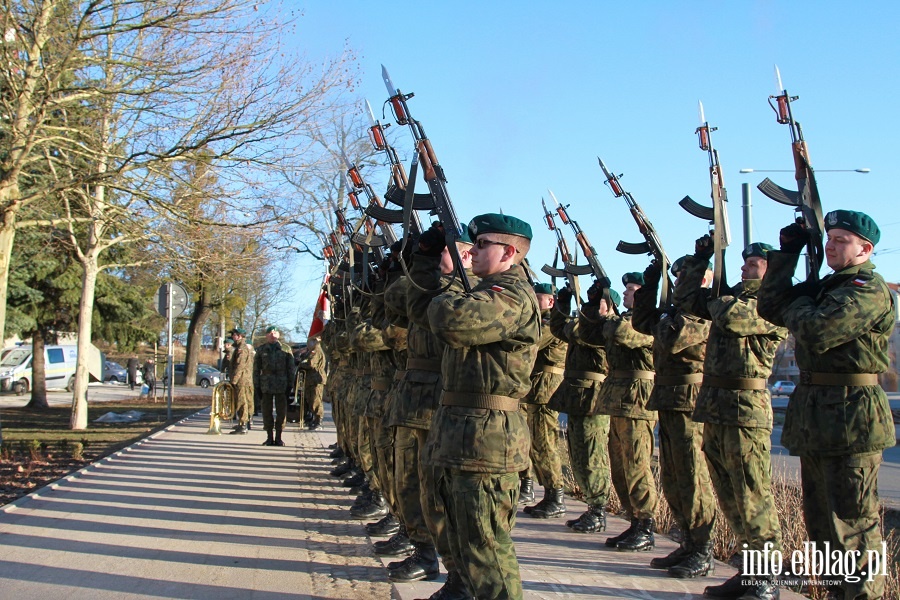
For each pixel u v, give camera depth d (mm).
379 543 6762
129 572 6098
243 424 16859
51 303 23734
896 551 6750
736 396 5578
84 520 7887
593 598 5379
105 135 13656
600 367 7668
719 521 7250
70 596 5512
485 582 4355
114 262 24172
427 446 4559
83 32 12523
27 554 6578
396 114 5086
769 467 5609
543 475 8430
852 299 4719
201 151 13242
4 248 12789
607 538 7301
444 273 5520
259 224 14070
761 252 5875
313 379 18234
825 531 5113
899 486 11555
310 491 9820
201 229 13984
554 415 8453
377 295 6395
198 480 10461
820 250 5117
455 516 4430
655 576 6008
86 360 17641
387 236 7367
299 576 6035
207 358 67000
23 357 36031
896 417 24078
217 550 6789
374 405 6961
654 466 9758
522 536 7406
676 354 6199
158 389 38281
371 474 8094
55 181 13578
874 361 4863
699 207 6215
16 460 12211
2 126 12438
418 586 5594
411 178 4992
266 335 15125
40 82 12602
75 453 12461
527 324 4414
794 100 5316
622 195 6730
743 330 5492
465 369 4449
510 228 4625
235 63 13008
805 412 4996
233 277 17203
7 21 11945
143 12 12781
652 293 6543
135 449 13570
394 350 6508
